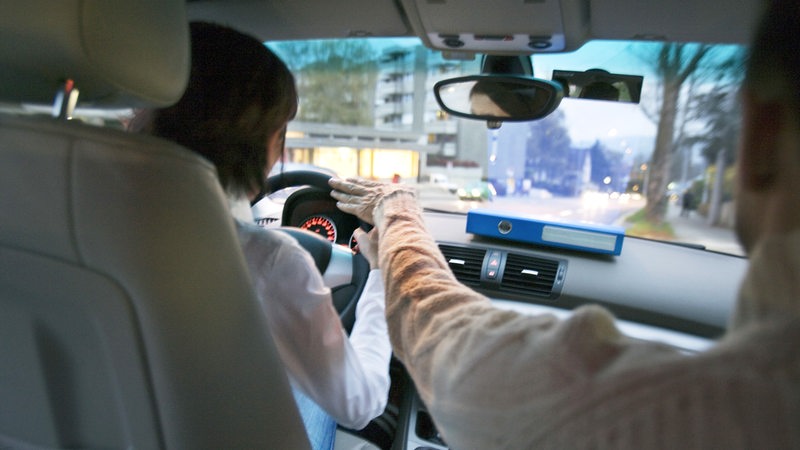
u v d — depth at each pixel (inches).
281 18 64.7
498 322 16.9
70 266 21.6
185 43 25.4
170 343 22.2
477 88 65.2
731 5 50.9
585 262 70.1
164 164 20.7
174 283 21.5
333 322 35.6
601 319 15.1
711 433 11.4
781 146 11.9
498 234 72.8
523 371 14.7
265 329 26.7
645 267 69.6
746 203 13.0
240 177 34.4
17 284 23.2
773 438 10.9
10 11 20.4
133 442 25.2
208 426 24.4
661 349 13.7
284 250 32.8
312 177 62.9
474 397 15.7
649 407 12.2
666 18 54.7
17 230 21.4
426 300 20.0
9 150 20.3
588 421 13.1
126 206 20.2
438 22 54.2
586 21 54.7
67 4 20.2
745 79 12.7
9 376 26.4
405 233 24.5
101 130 20.1
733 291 64.9
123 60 22.0
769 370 11.1
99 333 23.0
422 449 61.3
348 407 38.3
